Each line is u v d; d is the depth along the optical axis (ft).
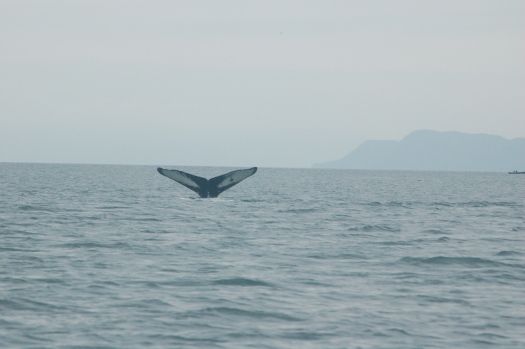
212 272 176.65
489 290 161.48
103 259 194.29
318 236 254.88
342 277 173.58
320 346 117.19
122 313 135.13
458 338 122.72
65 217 315.17
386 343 119.24
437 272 182.50
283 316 135.23
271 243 233.14
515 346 118.93
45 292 150.92
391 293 156.35
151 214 335.67
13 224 280.72
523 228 302.04
